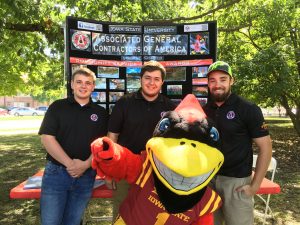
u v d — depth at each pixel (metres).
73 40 4.16
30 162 9.43
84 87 3.15
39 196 3.34
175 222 2.39
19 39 8.38
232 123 3.01
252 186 3.01
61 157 3.03
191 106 2.59
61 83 14.95
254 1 8.76
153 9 7.71
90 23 4.26
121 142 3.25
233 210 3.07
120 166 2.32
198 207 2.43
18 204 5.74
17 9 6.65
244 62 9.66
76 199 3.15
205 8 8.98
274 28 9.63
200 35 4.38
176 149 2.21
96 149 2.17
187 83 4.42
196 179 2.22
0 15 6.93
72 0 7.34
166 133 2.36
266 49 9.68
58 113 3.13
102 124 3.25
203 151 2.26
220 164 2.38
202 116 2.47
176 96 4.44
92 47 4.29
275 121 27.39
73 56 4.16
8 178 7.51
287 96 12.58
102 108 3.32
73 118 3.13
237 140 3.04
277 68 9.49
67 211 3.15
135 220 2.44
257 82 10.45
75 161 3.07
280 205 5.71
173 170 2.15
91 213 5.34
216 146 2.42
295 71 11.17
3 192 6.41
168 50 4.44
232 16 8.96
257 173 3.00
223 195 3.11
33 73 11.97
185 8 9.56
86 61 4.25
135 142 3.19
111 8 7.18
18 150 11.77
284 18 8.90
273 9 8.82
